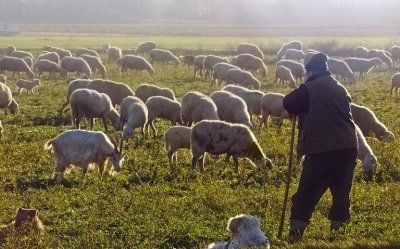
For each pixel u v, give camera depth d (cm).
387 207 1159
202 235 1005
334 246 786
